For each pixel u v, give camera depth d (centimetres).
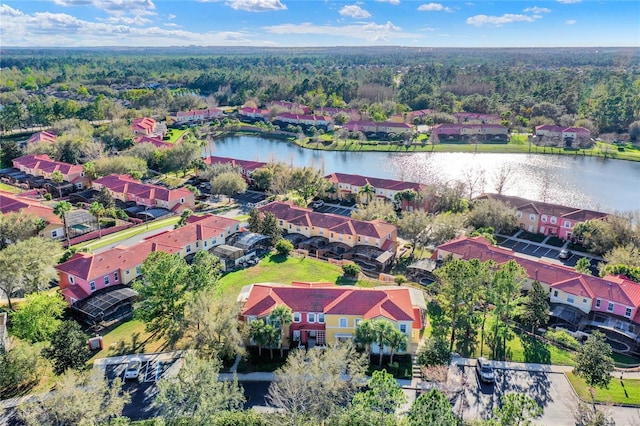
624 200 14362
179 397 4525
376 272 9400
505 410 4272
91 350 6506
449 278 6600
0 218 9725
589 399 5619
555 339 6850
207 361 5225
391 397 4412
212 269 7369
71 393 4609
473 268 6662
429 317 7469
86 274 7694
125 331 7038
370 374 6016
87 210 11906
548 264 8325
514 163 18462
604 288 7538
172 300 6606
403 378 5997
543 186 15688
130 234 11094
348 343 5638
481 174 16975
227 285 8238
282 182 14300
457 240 9475
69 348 5722
